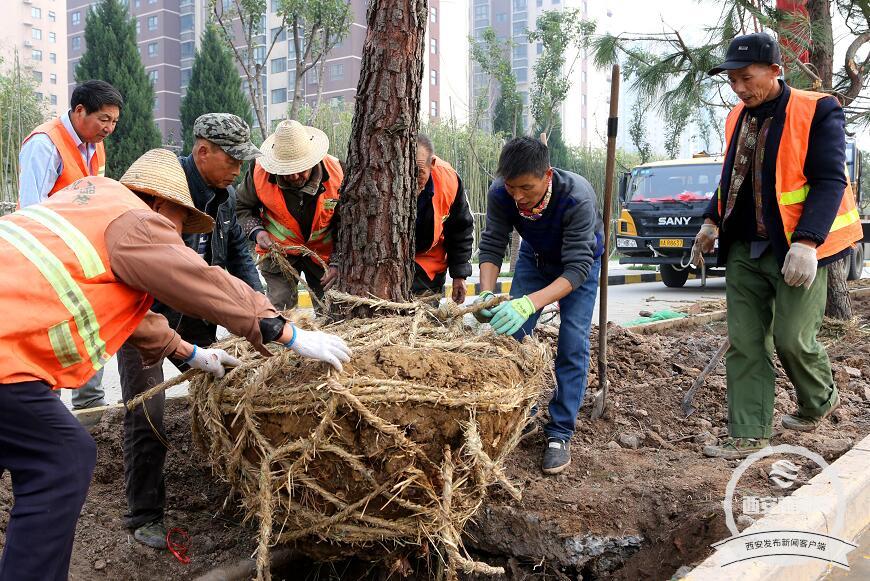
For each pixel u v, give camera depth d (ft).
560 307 12.44
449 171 14.16
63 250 6.68
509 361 8.79
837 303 20.79
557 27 58.80
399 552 9.16
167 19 165.68
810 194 11.02
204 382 8.69
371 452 7.48
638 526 10.37
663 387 15.38
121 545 9.81
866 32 20.16
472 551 10.98
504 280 49.60
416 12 10.43
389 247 10.52
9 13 176.65
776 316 11.64
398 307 9.66
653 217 41.63
